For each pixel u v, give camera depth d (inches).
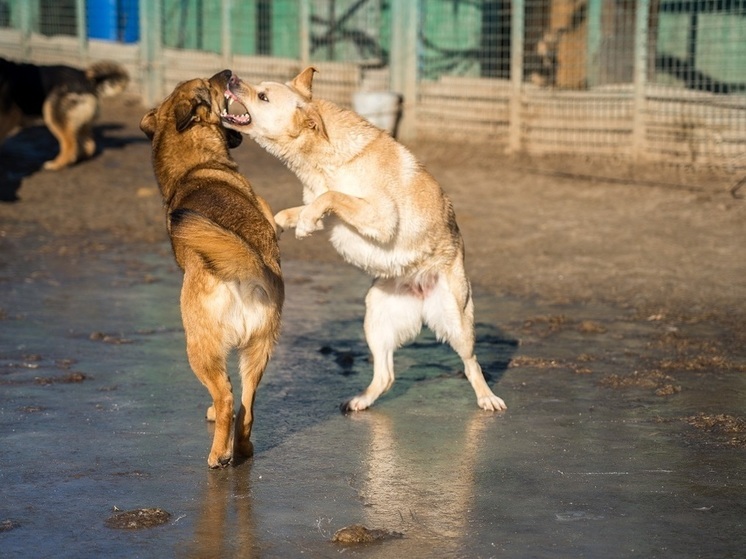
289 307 408.2
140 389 295.6
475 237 527.8
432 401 291.9
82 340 351.9
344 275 470.0
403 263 284.5
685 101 636.1
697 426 262.4
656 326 374.6
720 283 434.0
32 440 250.2
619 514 205.8
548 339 359.9
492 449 247.8
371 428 265.4
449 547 189.9
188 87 282.5
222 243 219.8
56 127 682.2
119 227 566.3
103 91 711.7
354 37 876.6
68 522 200.8
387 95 746.2
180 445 248.5
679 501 212.4
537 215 567.8
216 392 229.1
